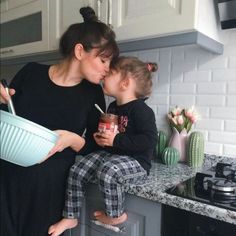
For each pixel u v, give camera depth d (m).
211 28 1.15
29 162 0.83
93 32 1.01
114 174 0.97
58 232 1.04
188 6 1.01
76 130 1.10
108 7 1.24
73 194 1.07
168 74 1.49
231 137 1.31
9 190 1.03
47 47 1.56
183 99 1.45
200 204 0.80
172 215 0.88
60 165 1.07
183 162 1.40
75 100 1.08
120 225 1.02
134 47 1.21
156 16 1.09
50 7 1.52
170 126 1.47
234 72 1.29
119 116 1.13
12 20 1.79
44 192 1.03
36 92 1.06
